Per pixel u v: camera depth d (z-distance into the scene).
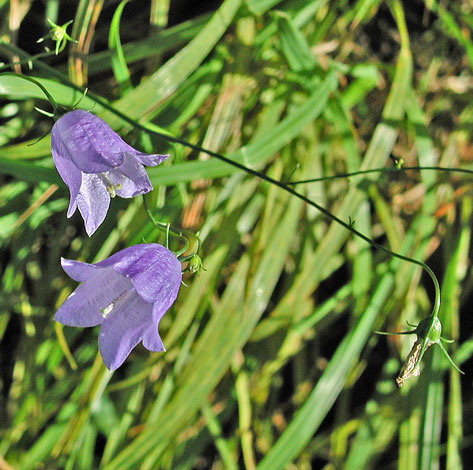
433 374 0.41
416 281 0.42
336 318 0.43
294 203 0.42
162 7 0.42
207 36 0.40
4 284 0.42
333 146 0.43
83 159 0.35
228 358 0.40
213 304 0.42
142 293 0.34
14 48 0.37
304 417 0.40
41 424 0.42
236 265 0.43
